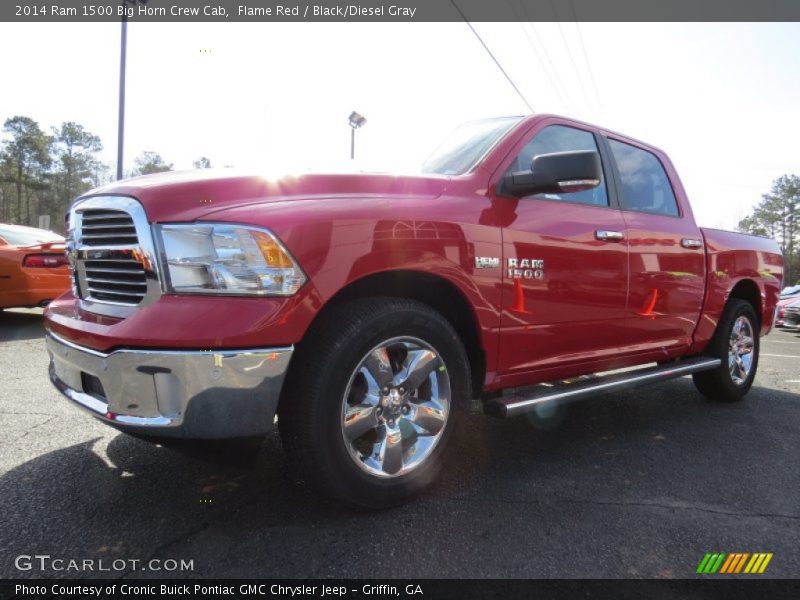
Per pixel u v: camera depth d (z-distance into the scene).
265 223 2.07
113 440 3.14
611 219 3.40
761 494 2.76
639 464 3.13
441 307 2.78
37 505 2.37
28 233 7.72
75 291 2.63
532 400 2.89
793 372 7.05
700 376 4.71
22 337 6.45
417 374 2.47
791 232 78.31
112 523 2.24
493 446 3.36
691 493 2.75
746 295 5.00
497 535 2.25
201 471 2.75
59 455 2.92
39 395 4.01
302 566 1.98
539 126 3.22
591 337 3.28
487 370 2.80
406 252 2.37
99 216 2.36
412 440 2.52
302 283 2.10
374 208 2.34
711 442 3.59
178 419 1.97
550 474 2.94
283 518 2.32
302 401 2.16
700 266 4.10
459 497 2.60
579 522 2.39
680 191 4.24
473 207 2.68
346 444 2.26
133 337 1.98
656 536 2.29
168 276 2.06
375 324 2.29
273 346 2.04
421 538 2.21
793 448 3.52
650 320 3.67
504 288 2.75
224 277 2.03
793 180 78.25
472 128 3.46
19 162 59.78
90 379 2.28
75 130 62.72
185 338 1.93
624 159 3.82
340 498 2.26
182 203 2.12
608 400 4.66
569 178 2.62
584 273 3.14
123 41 16.95
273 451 3.05
